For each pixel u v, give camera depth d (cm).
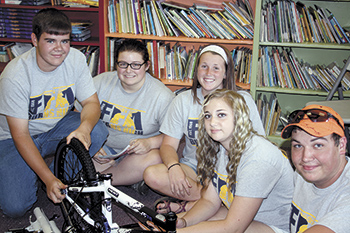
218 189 182
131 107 252
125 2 331
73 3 336
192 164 242
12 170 226
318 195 140
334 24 319
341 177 133
